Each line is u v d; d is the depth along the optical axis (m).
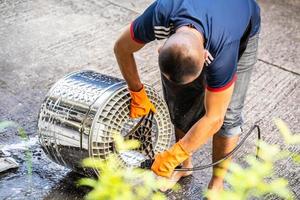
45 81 3.45
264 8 4.71
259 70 3.79
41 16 4.20
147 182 1.56
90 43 3.93
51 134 2.38
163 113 2.49
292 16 4.61
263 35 4.27
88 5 4.46
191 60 1.67
